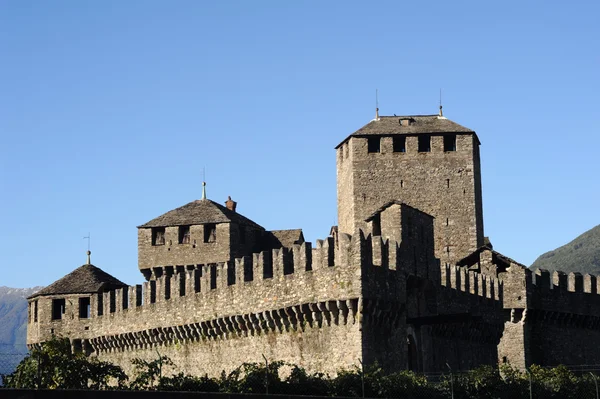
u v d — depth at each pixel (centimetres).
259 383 6812
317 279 8250
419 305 8919
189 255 13488
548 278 11638
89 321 11925
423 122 14512
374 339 8012
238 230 13562
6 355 7556
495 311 10906
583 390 8062
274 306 8762
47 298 12156
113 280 12412
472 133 14288
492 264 11394
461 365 9812
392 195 14262
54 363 7675
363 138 14388
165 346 10569
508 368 8219
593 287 12400
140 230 13725
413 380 7275
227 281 9581
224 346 9606
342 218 14962
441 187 14238
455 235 14138
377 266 8131
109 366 7919
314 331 8319
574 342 11950
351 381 7075
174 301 10375
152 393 5762
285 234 14088
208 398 6028
